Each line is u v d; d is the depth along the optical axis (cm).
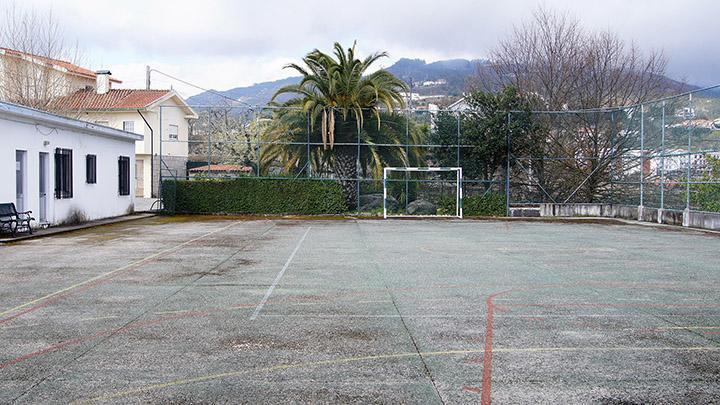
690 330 677
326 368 536
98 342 622
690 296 883
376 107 2831
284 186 2820
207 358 565
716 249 1527
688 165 2195
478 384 494
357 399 461
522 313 763
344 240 1731
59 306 800
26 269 1133
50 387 487
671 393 475
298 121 2814
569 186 2823
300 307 797
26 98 3064
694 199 2186
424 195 2833
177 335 650
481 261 1278
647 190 2512
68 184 2050
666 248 1553
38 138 1836
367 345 611
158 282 992
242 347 603
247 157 2852
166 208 2806
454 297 870
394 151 2842
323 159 2838
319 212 2822
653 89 3506
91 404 450
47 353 582
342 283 989
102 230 2011
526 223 2495
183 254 1371
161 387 486
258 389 482
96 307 794
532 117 2844
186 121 4722
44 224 1878
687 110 2195
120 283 981
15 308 788
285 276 1060
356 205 2831
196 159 2905
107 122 4303
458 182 2794
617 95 3441
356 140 2828
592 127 2788
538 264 1234
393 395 469
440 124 2842
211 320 721
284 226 2250
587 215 2805
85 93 4438
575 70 3481
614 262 1269
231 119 2877
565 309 788
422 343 620
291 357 569
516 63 3781
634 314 759
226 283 984
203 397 464
